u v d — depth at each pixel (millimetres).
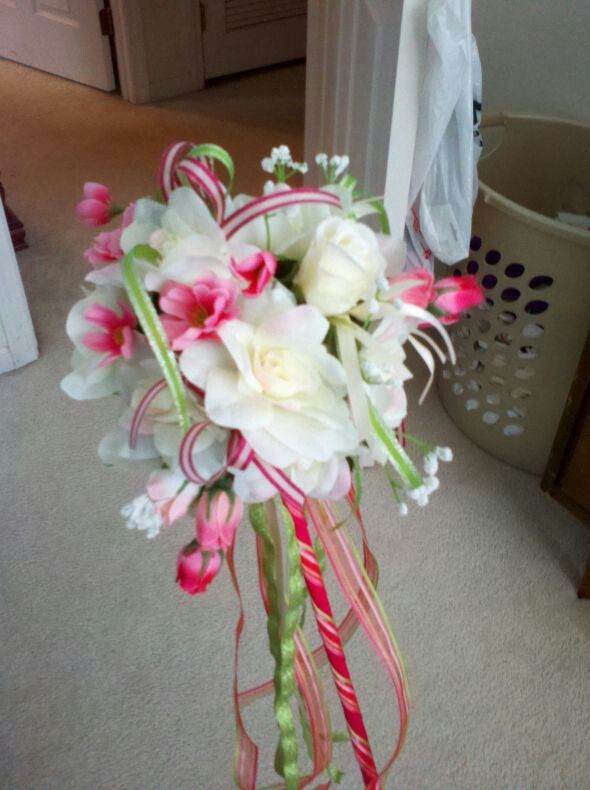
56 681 1353
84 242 2400
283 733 764
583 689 1360
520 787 1233
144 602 1473
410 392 1928
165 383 564
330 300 565
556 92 1888
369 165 1443
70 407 1872
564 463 1550
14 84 3346
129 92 3229
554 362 1569
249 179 2742
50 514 1629
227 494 587
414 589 1504
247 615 1452
